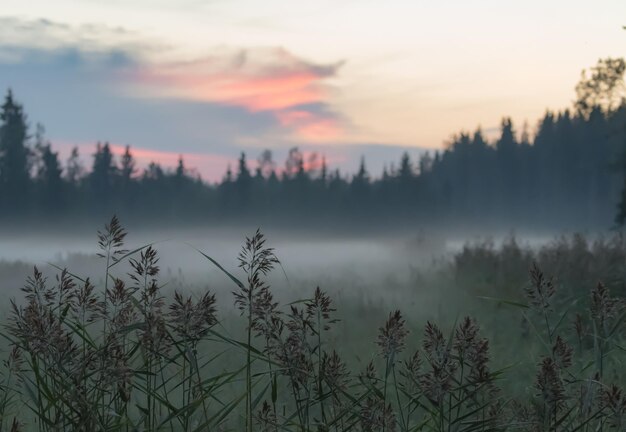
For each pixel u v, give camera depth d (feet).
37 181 405.80
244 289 9.43
